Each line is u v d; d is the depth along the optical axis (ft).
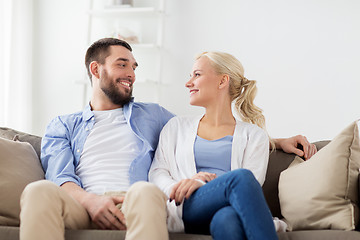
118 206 5.34
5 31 12.25
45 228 4.17
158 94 12.25
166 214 4.79
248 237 3.99
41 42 13.47
